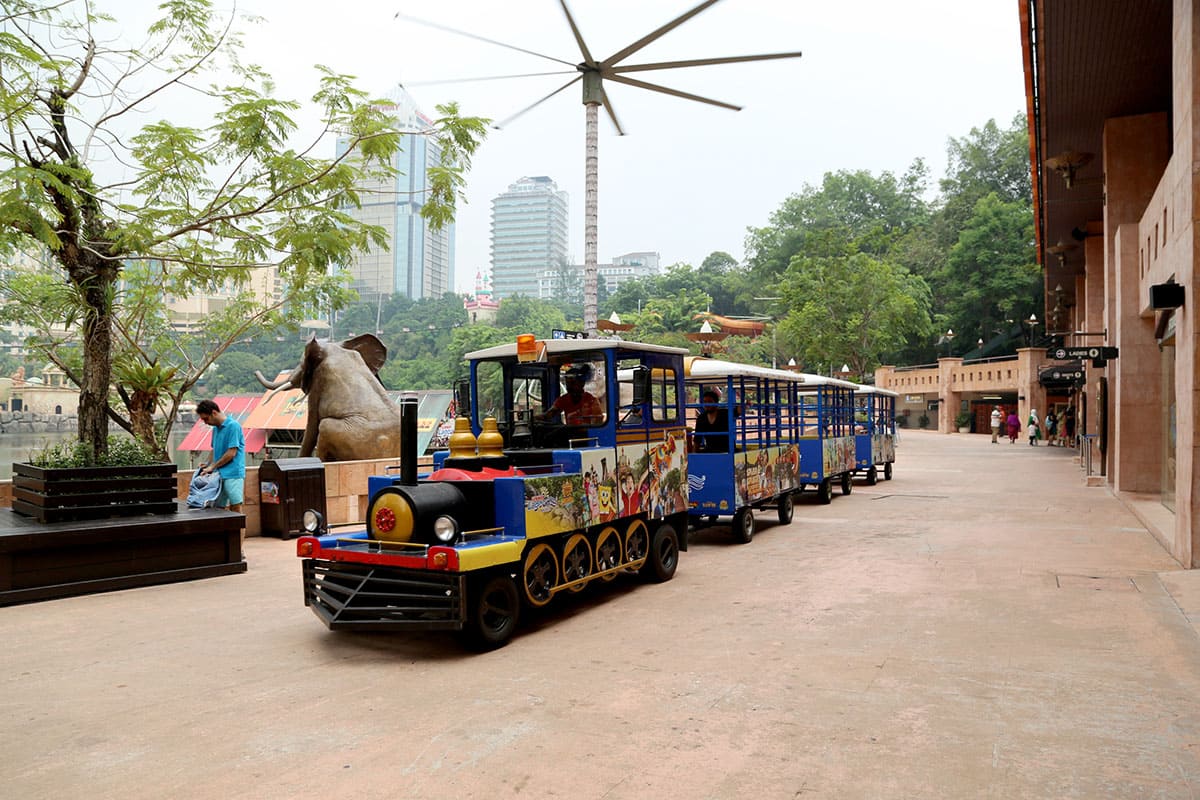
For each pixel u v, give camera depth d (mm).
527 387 7875
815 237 43844
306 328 82250
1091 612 6578
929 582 7859
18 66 7547
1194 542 7969
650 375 7832
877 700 4605
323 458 14828
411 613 5691
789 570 8609
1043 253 26781
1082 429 23766
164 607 6895
